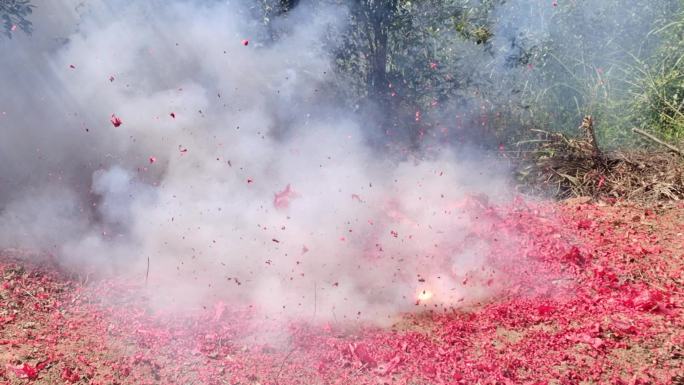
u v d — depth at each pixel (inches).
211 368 160.7
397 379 156.2
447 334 176.6
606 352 163.3
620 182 280.5
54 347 167.0
